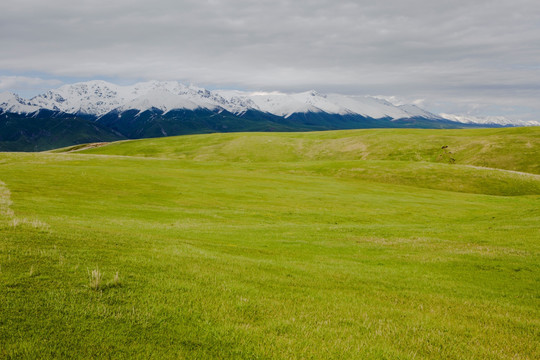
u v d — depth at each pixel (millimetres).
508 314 12461
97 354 7098
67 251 13430
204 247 20234
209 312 9656
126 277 11453
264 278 13992
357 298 12852
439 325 10586
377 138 150375
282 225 35375
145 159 103625
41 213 28109
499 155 110812
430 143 134250
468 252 23312
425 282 16719
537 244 25469
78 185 50906
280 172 94500
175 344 7844
